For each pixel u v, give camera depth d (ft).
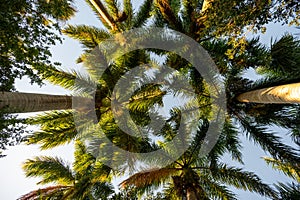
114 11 36.40
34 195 36.63
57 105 26.37
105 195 35.83
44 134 31.71
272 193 29.17
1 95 17.98
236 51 22.98
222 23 19.88
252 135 32.19
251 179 30.55
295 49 26.02
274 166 34.12
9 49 15.16
